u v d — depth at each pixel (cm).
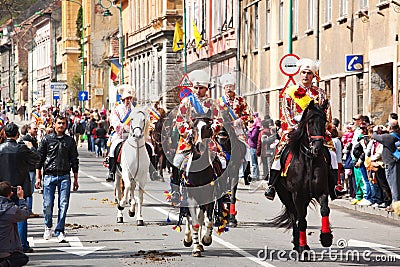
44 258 1639
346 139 2789
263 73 4972
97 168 4472
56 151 1855
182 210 1673
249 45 5256
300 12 4319
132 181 2156
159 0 7381
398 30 3194
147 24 7919
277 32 4694
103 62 9844
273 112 4753
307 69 1603
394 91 3234
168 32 7138
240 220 2230
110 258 1634
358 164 2539
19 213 1391
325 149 1596
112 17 9925
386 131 2409
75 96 10575
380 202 2475
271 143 1912
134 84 8519
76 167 1878
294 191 1574
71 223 2184
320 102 1606
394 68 3222
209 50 6097
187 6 6875
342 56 3772
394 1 3177
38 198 2908
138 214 2142
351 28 3653
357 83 3600
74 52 11656
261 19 4997
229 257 1634
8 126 1638
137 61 8412
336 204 2714
